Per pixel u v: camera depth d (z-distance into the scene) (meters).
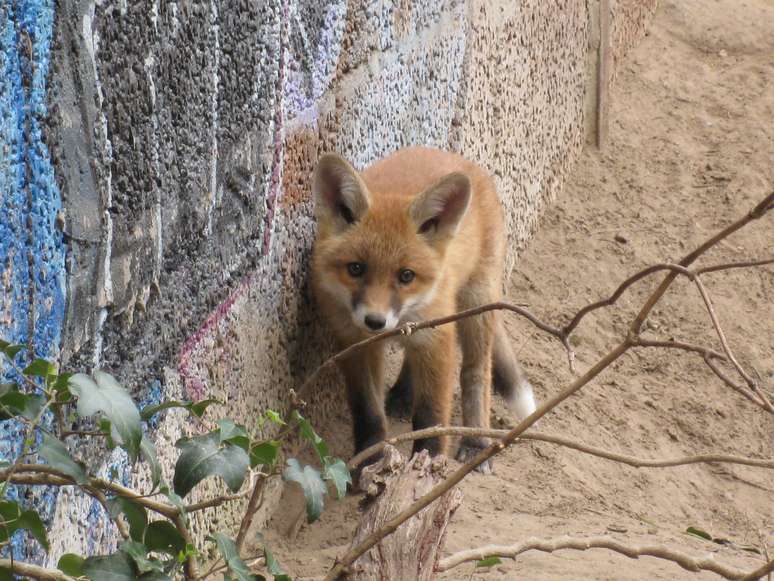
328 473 5.41
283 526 9.17
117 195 6.36
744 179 17.23
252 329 8.84
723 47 20.36
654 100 18.94
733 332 14.73
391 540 5.72
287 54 9.09
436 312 10.16
